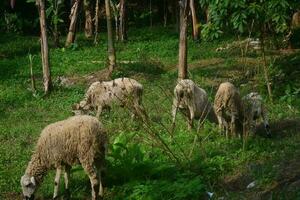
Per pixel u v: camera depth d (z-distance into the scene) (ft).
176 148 36.78
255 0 43.62
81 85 58.54
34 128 44.93
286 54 66.44
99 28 104.06
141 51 75.97
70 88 57.11
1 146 41.09
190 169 32.58
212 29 44.60
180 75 54.03
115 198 30.96
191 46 78.84
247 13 42.57
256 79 54.85
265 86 50.39
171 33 95.76
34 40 93.40
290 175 28.60
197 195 29.14
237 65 62.95
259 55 66.85
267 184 28.45
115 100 45.47
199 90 41.04
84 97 48.85
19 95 55.16
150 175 32.37
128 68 63.87
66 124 30.30
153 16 119.44
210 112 41.24
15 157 38.70
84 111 46.57
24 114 49.26
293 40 72.64
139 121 39.01
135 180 31.99
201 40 82.12
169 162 33.91
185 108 41.19
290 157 31.58
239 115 39.01
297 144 34.76
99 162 30.53
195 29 82.43
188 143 38.06
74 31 83.46
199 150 35.99
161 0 117.60
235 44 75.00
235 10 43.42
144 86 55.98
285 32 70.54
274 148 35.09
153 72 63.36
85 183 33.42
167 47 78.28
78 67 66.23
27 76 63.82
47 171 31.19
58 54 76.23
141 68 64.28
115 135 41.42
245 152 34.68
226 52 71.87
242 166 32.65
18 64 70.18
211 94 48.91
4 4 103.14
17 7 106.01
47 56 55.57
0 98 54.08
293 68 56.34
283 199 26.17
